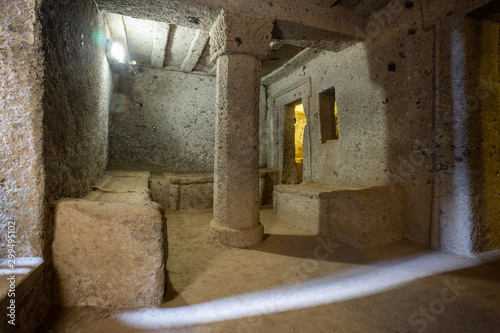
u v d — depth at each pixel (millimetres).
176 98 5234
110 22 3451
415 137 2781
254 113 2818
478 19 2439
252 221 2832
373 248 2646
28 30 1382
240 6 2646
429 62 2643
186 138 5305
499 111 2555
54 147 1598
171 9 2607
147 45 4176
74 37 1952
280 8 2814
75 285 1555
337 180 3875
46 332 1353
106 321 1459
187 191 4344
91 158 2697
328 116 4344
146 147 5012
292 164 5605
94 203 1646
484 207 2439
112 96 4426
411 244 2721
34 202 1424
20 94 1390
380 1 3006
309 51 4160
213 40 2873
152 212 1636
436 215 2594
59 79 1669
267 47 2762
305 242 2867
